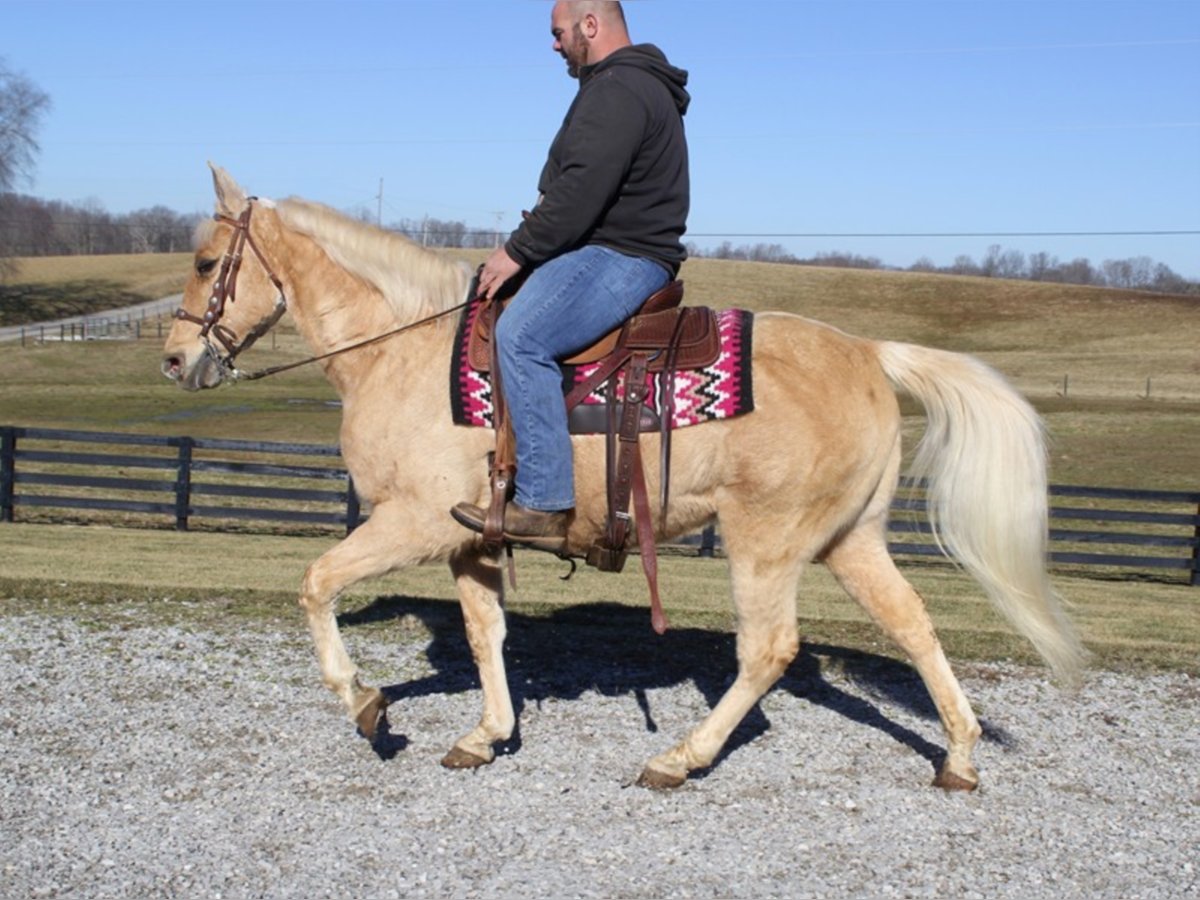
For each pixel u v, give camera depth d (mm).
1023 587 4938
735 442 4797
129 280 87562
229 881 4086
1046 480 4984
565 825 4637
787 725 5941
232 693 6199
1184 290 107875
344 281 5156
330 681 4965
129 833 4453
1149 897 4141
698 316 4871
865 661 7246
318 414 37125
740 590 4977
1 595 8500
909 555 14648
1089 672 7145
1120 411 39406
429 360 4980
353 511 14844
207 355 5301
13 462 15383
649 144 4676
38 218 106500
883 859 4398
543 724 5859
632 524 4918
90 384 47688
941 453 5039
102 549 12266
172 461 15148
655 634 7898
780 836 4578
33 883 4023
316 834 4492
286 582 9875
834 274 94562
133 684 6309
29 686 6215
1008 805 4949
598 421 4773
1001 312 80688
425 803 4820
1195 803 5039
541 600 9117
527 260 4719
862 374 4984
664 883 4160
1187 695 6715
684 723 5918
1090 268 111938
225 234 5270
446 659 7035
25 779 4938
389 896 4008
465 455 4867
